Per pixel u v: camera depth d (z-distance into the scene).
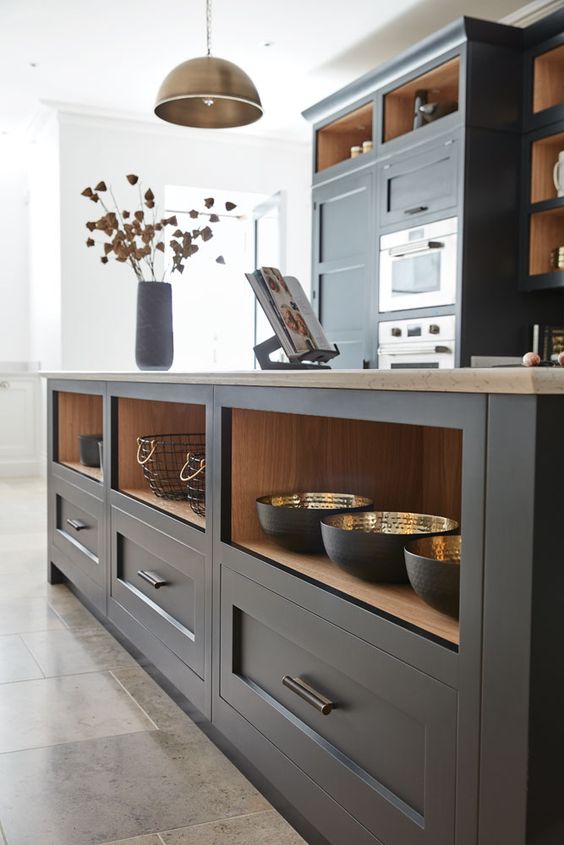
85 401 3.33
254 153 7.15
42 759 1.78
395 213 4.71
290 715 1.46
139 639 2.28
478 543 0.99
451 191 4.25
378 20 4.91
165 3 4.69
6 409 7.27
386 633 1.17
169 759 1.79
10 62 5.61
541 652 0.92
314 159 5.58
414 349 4.55
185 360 7.75
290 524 1.58
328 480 1.84
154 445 2.38
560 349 4.29
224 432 1.73
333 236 5.38
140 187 6.75
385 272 4.82
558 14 3.96
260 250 7.37
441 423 1.05
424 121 4.60
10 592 3.24
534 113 4.23
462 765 1.01
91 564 2.76
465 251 4.17
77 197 6.54
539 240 4.30
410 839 1.11
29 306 7.77
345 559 1.38
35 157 7.36
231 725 1.69
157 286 2.93
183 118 3.39
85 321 6.61
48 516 3.38
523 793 0.92
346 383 1.22
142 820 1.53
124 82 5.99
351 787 1.25
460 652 1.02
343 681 1.30
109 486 2.54
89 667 2.37
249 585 1.60
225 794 1.63
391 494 1.89
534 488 0.91
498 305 4.28
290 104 6.43
